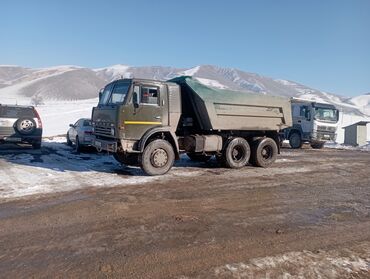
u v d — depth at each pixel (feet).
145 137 28.45
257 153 35.40
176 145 30.50
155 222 16.60
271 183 27.14
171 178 28.02
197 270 11.66
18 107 43.62
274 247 13.82
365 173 33.88
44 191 22.45
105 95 31.40
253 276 11.29
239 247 13.71
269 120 36.58
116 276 11.11
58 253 12.78
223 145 34.12
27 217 16.94
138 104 28.37
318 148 65.10
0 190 22.49
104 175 28.60
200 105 31.76
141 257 12.57
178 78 32.73
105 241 14.06
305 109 63.00
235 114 33.47
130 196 21.56
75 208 18.61
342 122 138.62
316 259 12.73
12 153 41.78
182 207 19.36
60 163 34.83
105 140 29.58
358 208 20.27
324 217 18.26
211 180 27.63
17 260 12.12
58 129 90.48
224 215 18.11
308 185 26.84
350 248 13.92
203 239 14.49
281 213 18.80
